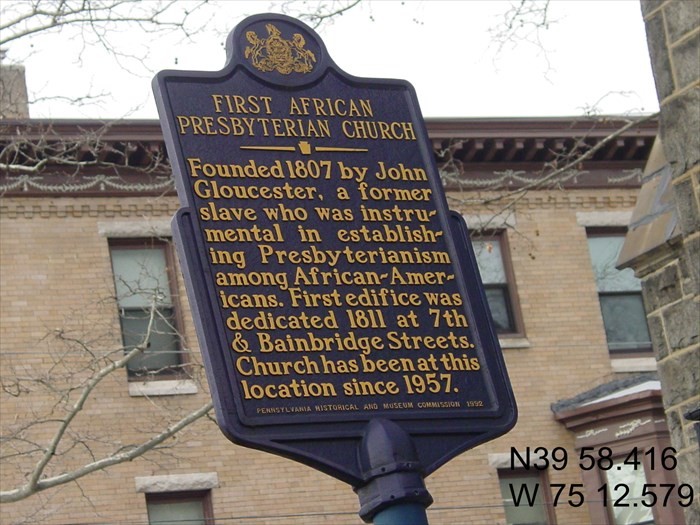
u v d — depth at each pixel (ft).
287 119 29.58
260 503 78.18
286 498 78.64
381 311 28.37
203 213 28.14
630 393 82.17
